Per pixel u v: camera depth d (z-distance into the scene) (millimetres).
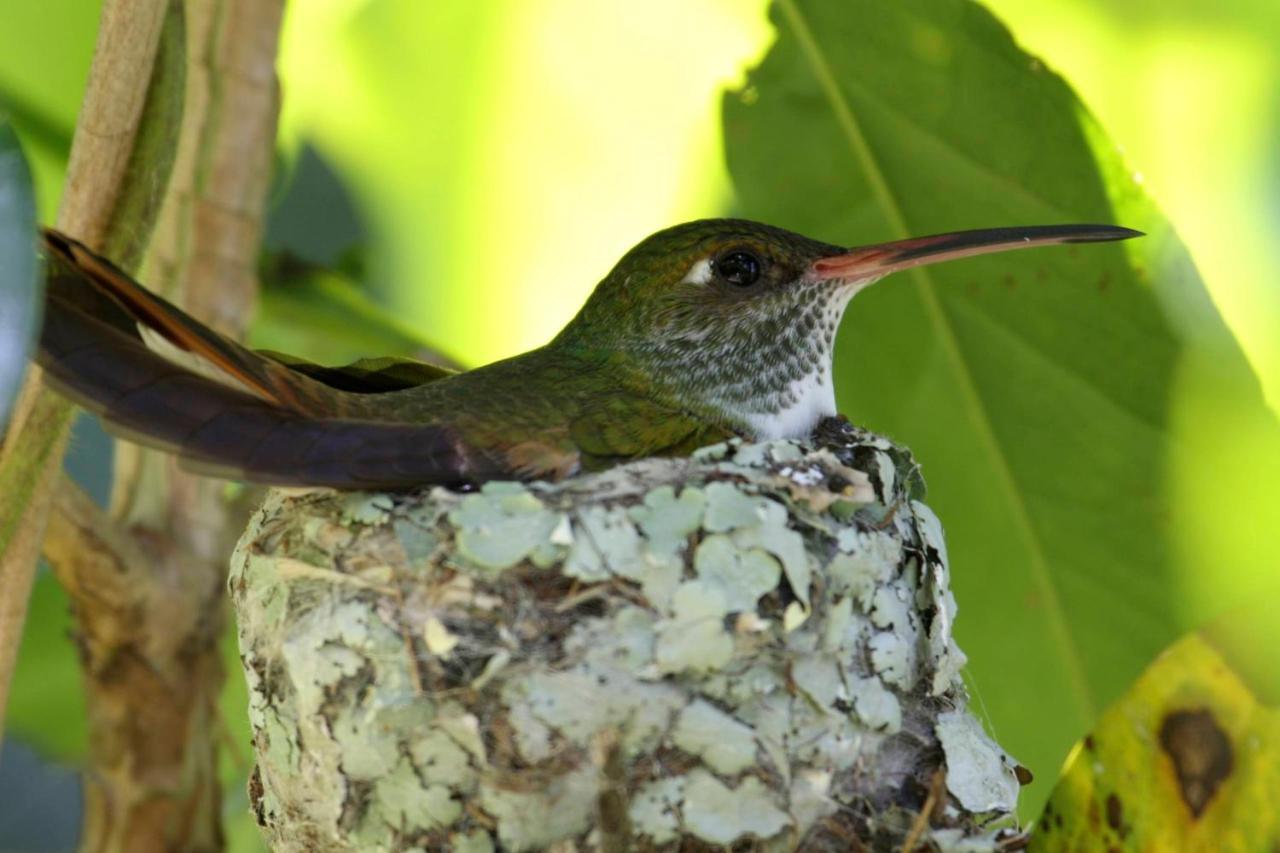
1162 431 9109
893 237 9445
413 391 7340
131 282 5965
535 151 11562
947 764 6312
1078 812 6414
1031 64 8844
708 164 11609
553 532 6297
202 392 6207
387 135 11352
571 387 7594
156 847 7887
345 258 10914
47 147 9102
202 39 7914
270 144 8055
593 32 11711
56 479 6348
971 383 9414
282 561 6512
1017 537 9445
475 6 11586
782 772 6125
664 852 6016
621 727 6070
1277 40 11562
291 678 6320
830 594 6414
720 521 6359
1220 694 6441
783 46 9281
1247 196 11555
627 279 8031
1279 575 9047
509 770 6016
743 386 7887
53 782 9711
